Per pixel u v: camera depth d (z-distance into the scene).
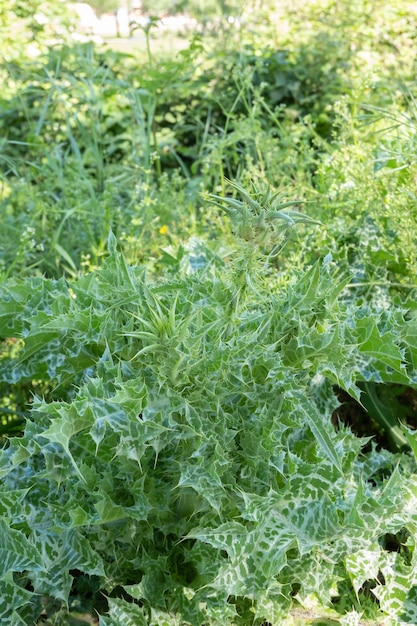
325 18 6.72
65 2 7.15
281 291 2.30
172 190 4.25
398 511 2.00
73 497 1.94
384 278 2.83
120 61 6.35
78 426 1.75
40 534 1.99
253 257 1.81
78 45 5.43
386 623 2.11
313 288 1.93
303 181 3.79
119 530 2.00
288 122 5.50
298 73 5.88
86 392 1.78
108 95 5.24
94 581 2.14
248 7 7.04
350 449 2.15
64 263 3.95
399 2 6.54
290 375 1.95
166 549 2.07
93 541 2.01
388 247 2.84
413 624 2.07
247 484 1.95
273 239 1.76
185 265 2.66
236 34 6.76
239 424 1.94
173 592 1.99
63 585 1.94
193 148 5.57
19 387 3.02
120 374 1.85
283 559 1.82
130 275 2.11
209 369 1.83
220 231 3.72
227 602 2.03
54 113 5.61
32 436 1.89
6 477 2.12
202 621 1.94
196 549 1.98
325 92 5.80
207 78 5.93
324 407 2.29
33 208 4.16
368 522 1.97
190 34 6.90
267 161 3.95
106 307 2.09
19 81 5.71
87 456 1.97
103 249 3.70
